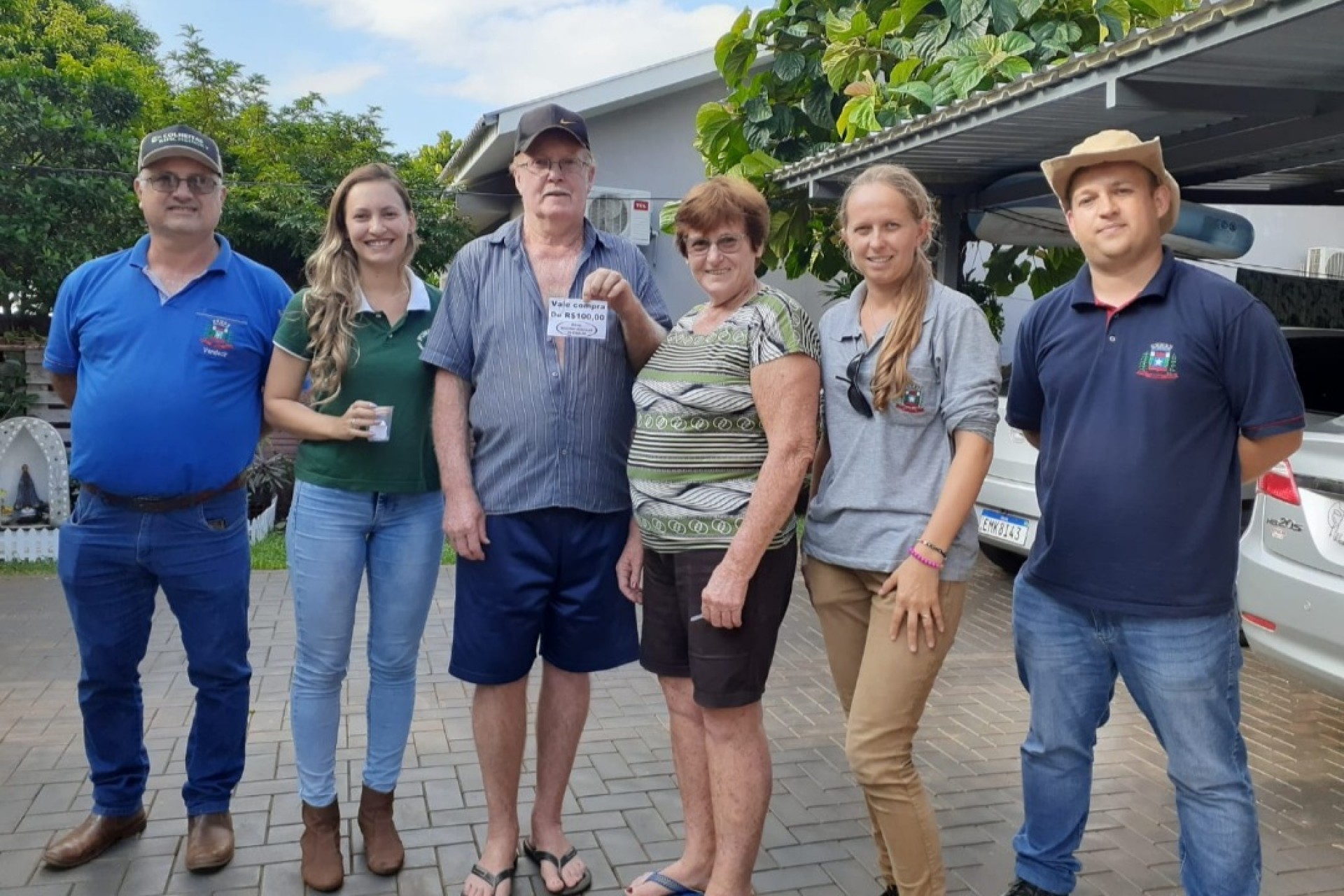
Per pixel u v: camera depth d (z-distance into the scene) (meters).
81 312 3.02
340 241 2.98
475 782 3.78
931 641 2.52
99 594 3.05
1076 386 2.56
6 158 8.62
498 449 2.89
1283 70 4.52
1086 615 2.62
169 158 2.87
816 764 4.05
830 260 9.20
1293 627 3.79
